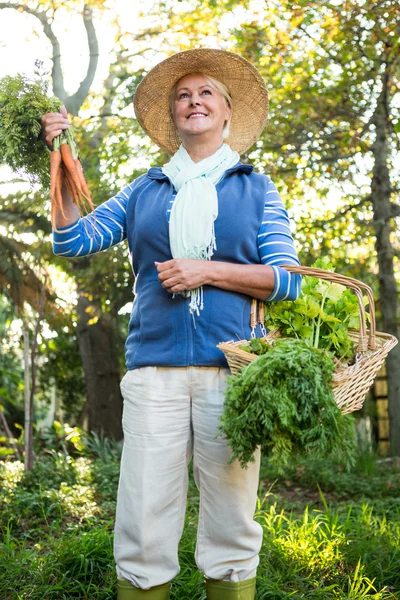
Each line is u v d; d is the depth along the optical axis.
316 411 2.21
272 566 3.51
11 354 13.63
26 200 10.29
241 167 2.66
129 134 9.74
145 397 2.54
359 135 8.45
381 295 8.73
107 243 2.82
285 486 7.30
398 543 3.88
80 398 13.84
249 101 3.01
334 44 8.12
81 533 4.13
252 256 2.57
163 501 2.53
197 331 2.50
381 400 10.77
